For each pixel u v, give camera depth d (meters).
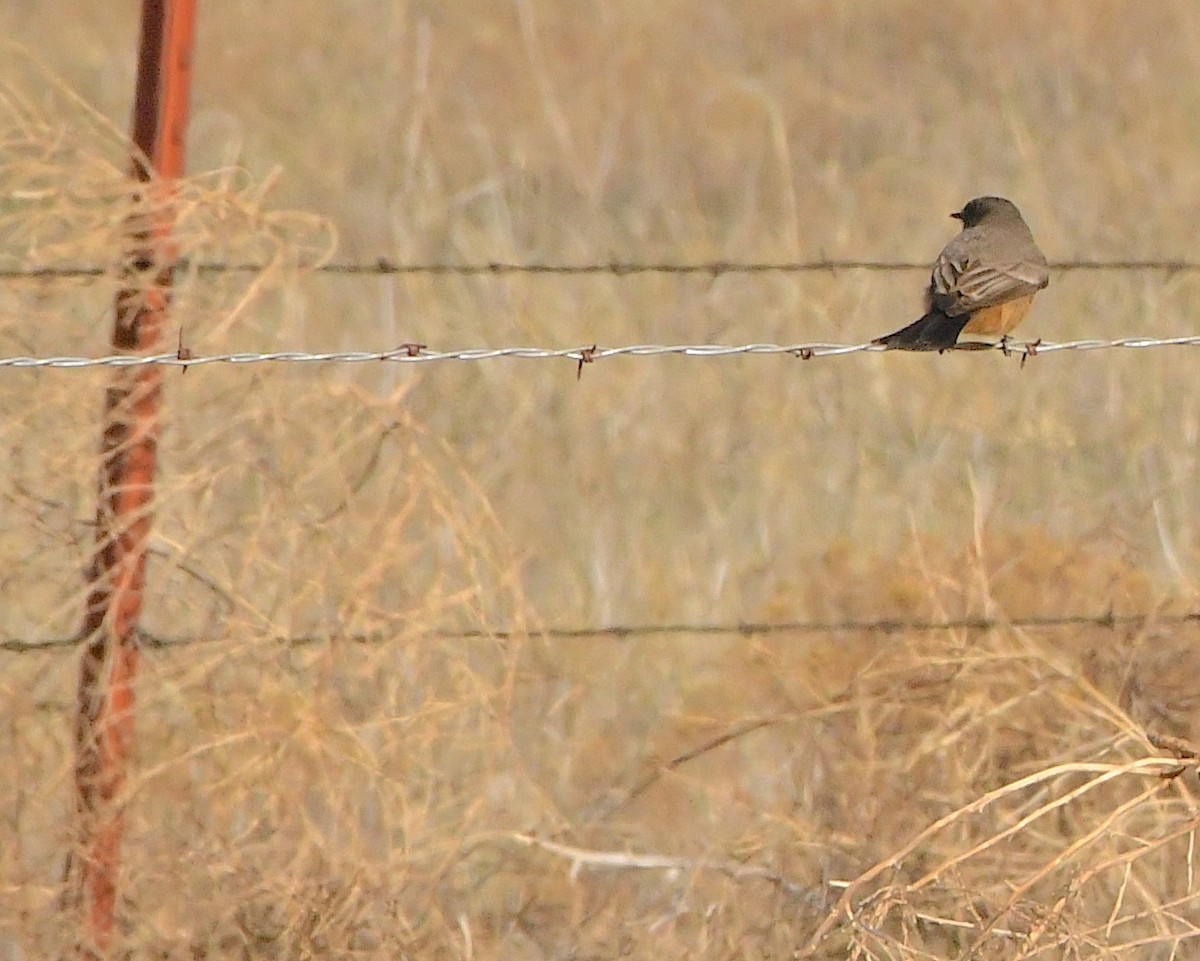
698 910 10.16
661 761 11.05
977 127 23.28
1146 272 17.38
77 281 9.95
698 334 16.30
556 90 24.91
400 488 10.20
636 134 23.42
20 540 9.69
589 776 11.29
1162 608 11.79
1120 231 19.23
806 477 14.46
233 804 9.47
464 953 9.55
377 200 18.45
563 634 11.17
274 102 22.52
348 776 9.60
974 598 11.45
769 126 23.70
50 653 9.59
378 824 9.86
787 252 17.41
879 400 15.04
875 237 18.91
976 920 9.69
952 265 12.47
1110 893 10.07
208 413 9.95
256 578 9.80
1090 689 10.30
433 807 9.87
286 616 9.73
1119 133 22.75
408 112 21.25
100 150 10.62
